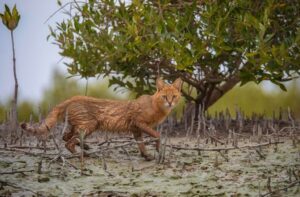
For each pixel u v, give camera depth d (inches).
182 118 593.0
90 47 518.9
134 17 483.2
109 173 394.9
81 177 388.2
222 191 362.9
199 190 365.4
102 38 503.8
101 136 530.9
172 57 480.4
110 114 439.5
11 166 405.4
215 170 404.2
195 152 454.6
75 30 511.5
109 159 434.6
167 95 445.1
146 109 440.5
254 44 480.4
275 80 502.3
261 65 483.5
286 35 514.0
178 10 522.6
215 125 560.1
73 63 536.1
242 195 354.9
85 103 437.1
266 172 396.8
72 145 431.2
